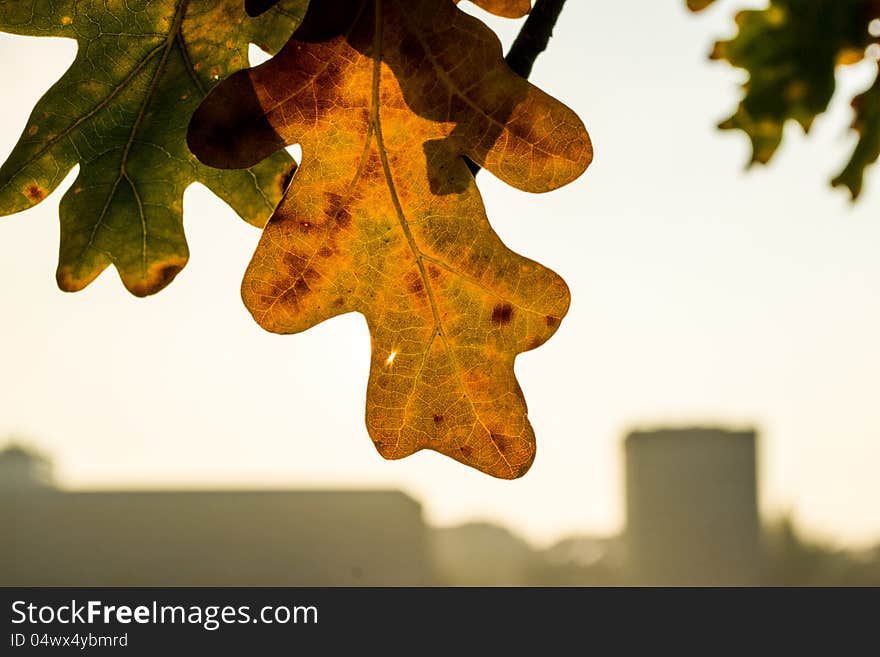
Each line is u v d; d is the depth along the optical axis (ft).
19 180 1.48
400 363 1.44
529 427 1.44
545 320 1.44
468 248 1.43
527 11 1.41
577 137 1.40
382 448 1.44
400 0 1.41
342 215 1.42
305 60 1.41
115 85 1.49
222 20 1.47
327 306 1.43
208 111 1.40
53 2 1.47
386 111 1.42
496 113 1.41
